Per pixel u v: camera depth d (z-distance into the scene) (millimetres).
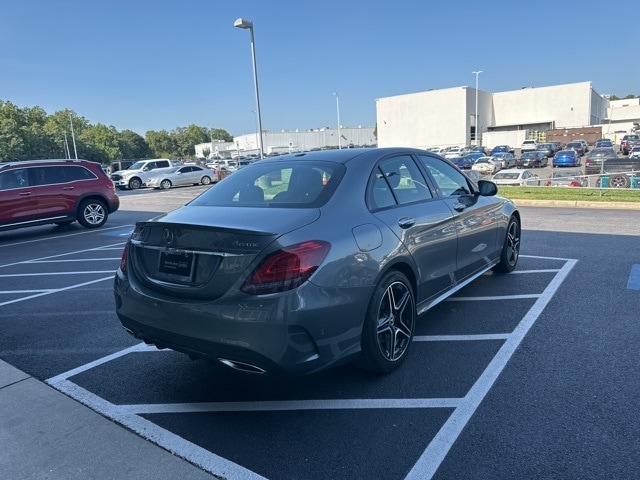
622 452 2660
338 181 3590
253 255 2861
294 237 2947
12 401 3492
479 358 3881
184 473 2660
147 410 3344
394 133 80562
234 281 2881
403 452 2762
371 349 3400
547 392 3316
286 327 2803
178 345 3135
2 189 11211
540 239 8586
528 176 23016
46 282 7039
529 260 6938
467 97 73250
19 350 4457
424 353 4012
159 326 3166
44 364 4137
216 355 2963
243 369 2982
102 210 13008
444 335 4359
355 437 2930
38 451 2885
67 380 3826
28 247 10438
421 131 77562
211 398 3494
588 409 3088
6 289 6711
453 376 3607
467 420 3037
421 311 4043
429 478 2531
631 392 3271
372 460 2707
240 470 2666
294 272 2848
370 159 3947
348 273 3127
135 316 3326
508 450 2723
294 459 2748
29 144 80875
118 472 2686
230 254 2916
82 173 12617
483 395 3320
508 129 82938
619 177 19594
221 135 181375
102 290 6480
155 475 2652
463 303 5180
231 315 2832
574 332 4293
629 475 2482
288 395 3473
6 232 13148
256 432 3033
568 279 5898
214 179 33219
